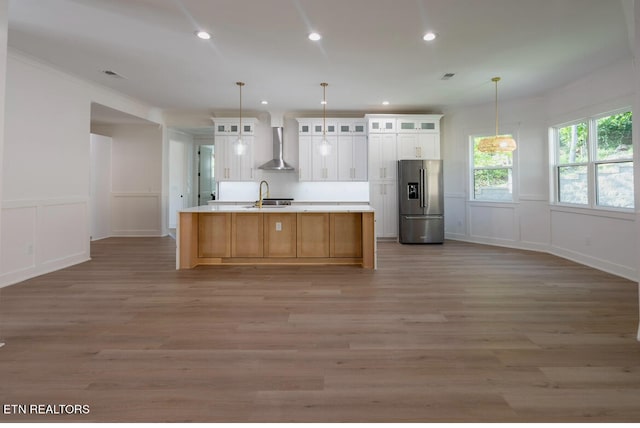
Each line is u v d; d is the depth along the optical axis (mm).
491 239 6625
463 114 6988
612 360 2158
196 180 9672
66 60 4293
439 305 3209
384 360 2168
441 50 4012
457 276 4285
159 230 7707
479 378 1957
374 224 4750
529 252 5816
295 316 2932
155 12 3141
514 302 3285
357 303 3271
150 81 5184
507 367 2078
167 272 4500
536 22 3338
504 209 6402
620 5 3037
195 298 3418
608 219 4422
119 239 7285
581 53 4066
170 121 7734
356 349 2322
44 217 4406
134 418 1604
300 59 4289
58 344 2377
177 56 4188
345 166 7398
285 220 4984
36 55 4125
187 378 1951
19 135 4047
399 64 4461
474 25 3404
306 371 2035
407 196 6832
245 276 4309
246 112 7461
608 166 4523
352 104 6656
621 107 4227
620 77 4242
